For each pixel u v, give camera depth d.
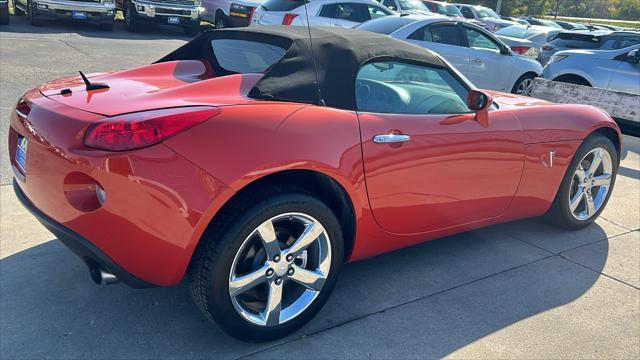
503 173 3.42
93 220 2.23
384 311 2.94
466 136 3.14
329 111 2.66
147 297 2.93
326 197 2.80
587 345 2.77
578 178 4.08
